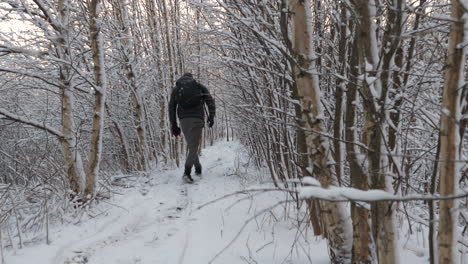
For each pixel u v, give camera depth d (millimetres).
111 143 8398
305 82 2098
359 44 1704
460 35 1268
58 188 4191
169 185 5457
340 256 2199
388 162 1767
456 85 1299
